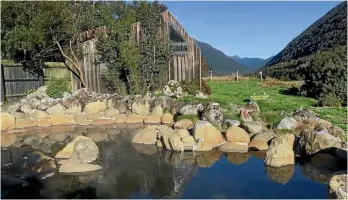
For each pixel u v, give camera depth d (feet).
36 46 64.34
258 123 41.37
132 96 60.49
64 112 54.70
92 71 68.59
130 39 66.33
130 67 63.77
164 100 56.08
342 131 36.68
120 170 31.30
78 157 34.14
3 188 26.78
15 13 62.13
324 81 58.65
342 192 22.98
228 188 26.78
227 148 37.14
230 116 45.75
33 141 42.83
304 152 33.83
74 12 75.97
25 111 53.42
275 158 31.91
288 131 39.24
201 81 66.69
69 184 27.86
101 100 58.44
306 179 28.37
